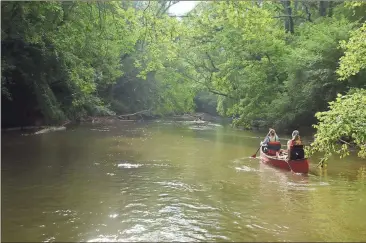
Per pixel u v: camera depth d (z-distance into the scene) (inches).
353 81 835.4
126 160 631.8
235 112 1298.0
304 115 1028.5
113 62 1334.9
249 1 634.2
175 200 417.7
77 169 548.1
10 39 855.7
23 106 1008.9
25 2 698.8
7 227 324.5
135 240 307.4
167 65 1587.1
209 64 1389.0
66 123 1187.9
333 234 327.0
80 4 814.5
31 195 415.5
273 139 675.4
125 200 411.5
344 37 882.8
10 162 575.2
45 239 302.8
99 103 1397.6
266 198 431.5
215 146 826.2
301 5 1398.9
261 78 1139.3
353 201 423.2
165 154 707.4
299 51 1003.3
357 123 347.9
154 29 719.7
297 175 549.0
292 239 315.0
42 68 960.3
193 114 2080.5
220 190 462.6
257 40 1111.0
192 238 313.9
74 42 896.9
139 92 1744.6
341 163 638.5
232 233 326.0
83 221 345.4
